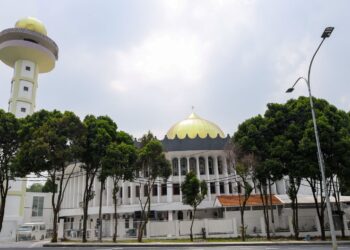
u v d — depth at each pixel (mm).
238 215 39281
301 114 32031
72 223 55312
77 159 32625
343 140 28453
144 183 47469
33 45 49938
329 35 17078
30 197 60406
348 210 39656
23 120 34000
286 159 30641
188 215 46938
